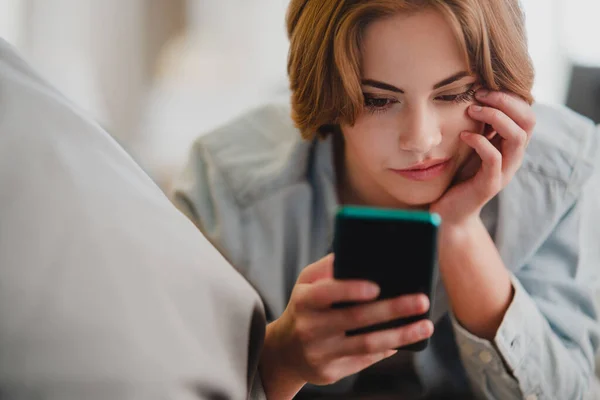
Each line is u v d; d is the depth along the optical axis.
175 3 3.11
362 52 0.61
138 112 3.02
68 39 2.57
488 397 0.78
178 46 3.03
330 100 0.67
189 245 0.39
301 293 0.46
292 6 0.70
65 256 0.32
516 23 0.66
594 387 0.87
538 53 2.69
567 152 0.85
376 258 0.43
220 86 2.89
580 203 0.86
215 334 0.37
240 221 0.88
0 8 2.22
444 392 0.85
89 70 2.66
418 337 0.44
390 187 0.70
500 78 0.66
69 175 0.36
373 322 0.43
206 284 0.38
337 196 0.86
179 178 0.99
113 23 2.85
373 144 0.66
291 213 0.87
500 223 0.82
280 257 0.87
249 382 0.42
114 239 0.34
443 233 0.71
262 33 3.08
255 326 0.42
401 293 0.44
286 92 1.17
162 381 0.31
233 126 0.98
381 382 0.87
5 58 0.43
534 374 0.73
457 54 0.61
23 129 0.37
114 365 0.30
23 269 0.31
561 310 0.81
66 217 0.33
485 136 0.72
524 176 0.83
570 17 2.67
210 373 0.34
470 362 0.75
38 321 0.30
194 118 2.78
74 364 0.30
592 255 0.93
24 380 0.30
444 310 0.82
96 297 0.32
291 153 0.86
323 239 0.88
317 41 0.65
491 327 0.73
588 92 1.70
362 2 0.60
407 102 0.63
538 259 0.86
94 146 0.40
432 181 0.69
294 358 0.48
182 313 0.35
